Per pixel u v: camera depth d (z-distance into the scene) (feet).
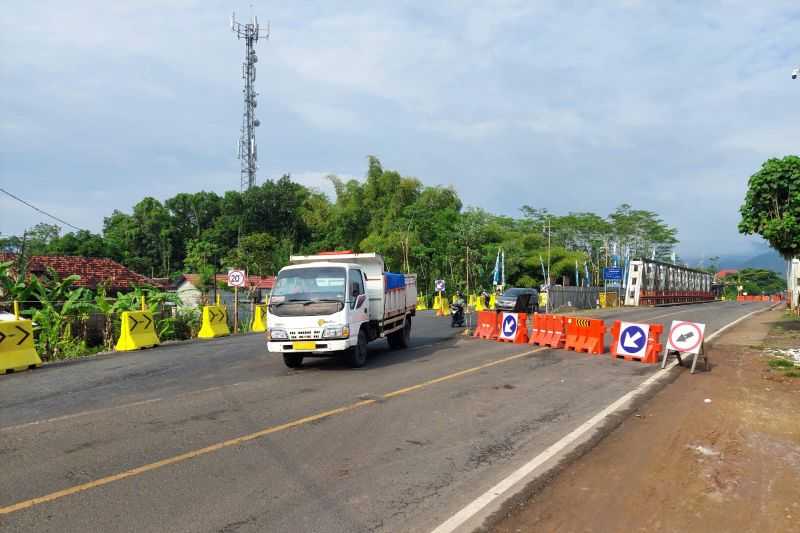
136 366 42.65
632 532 14.78
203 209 237.86
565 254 209.67
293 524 15.24
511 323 60.75
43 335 59.41
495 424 25.75
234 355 48.67
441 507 16.40
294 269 39.83
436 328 78.79
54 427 24.77
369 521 15.44
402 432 24.20
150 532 14.70
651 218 267.80
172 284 145.59
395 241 161.07
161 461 20.25
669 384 36.29
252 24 206.49
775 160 60.90
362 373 38.86
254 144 210.18
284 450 21.61
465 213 173.78
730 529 14.94
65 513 15.85
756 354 50.16
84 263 120.67
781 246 61.11
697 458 20.92
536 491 17.61
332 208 192.95
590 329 51.67
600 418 27.04
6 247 119.03
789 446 22.57
